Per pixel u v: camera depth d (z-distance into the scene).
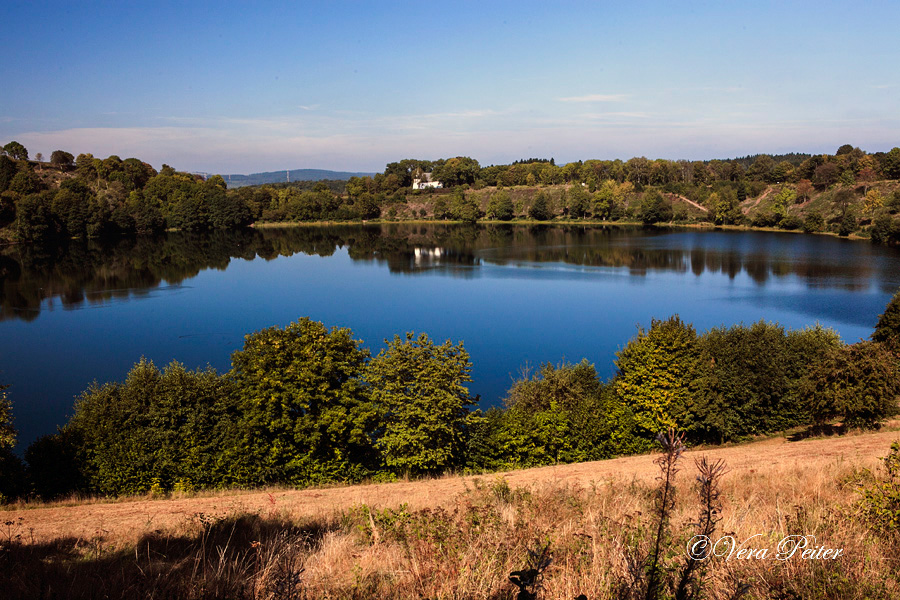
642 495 12.24
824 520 8.47
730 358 34.00
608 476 20.75
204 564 8.63
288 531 12.55
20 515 18.89
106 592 8.16
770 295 76.00
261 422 25.69
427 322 65.00
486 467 28.31
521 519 9.71
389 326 63.38
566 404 31.34
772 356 34.25
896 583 6.45
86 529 16.27
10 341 57.75
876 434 28.23
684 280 88.50
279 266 109.56
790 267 94.44
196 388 26.12
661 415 31.86
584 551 7.22
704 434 34.66
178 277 96.88
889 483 9.22
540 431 28.61
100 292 83.12
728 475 15.45
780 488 12.96
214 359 51.75
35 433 36.16
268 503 19.30
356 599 6.95
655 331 33.75
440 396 25.91
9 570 9.84
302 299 79.56
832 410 29.86
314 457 26.53
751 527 8.18
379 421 27.50
